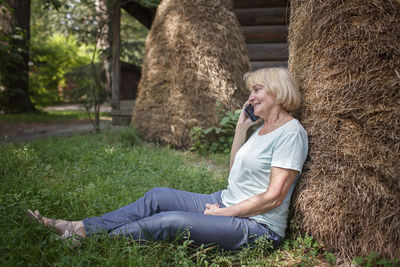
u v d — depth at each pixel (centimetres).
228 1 543
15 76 980
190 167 388
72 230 190
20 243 182
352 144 187
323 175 196
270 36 761
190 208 212
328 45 195
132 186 314
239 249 193
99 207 253
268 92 194
